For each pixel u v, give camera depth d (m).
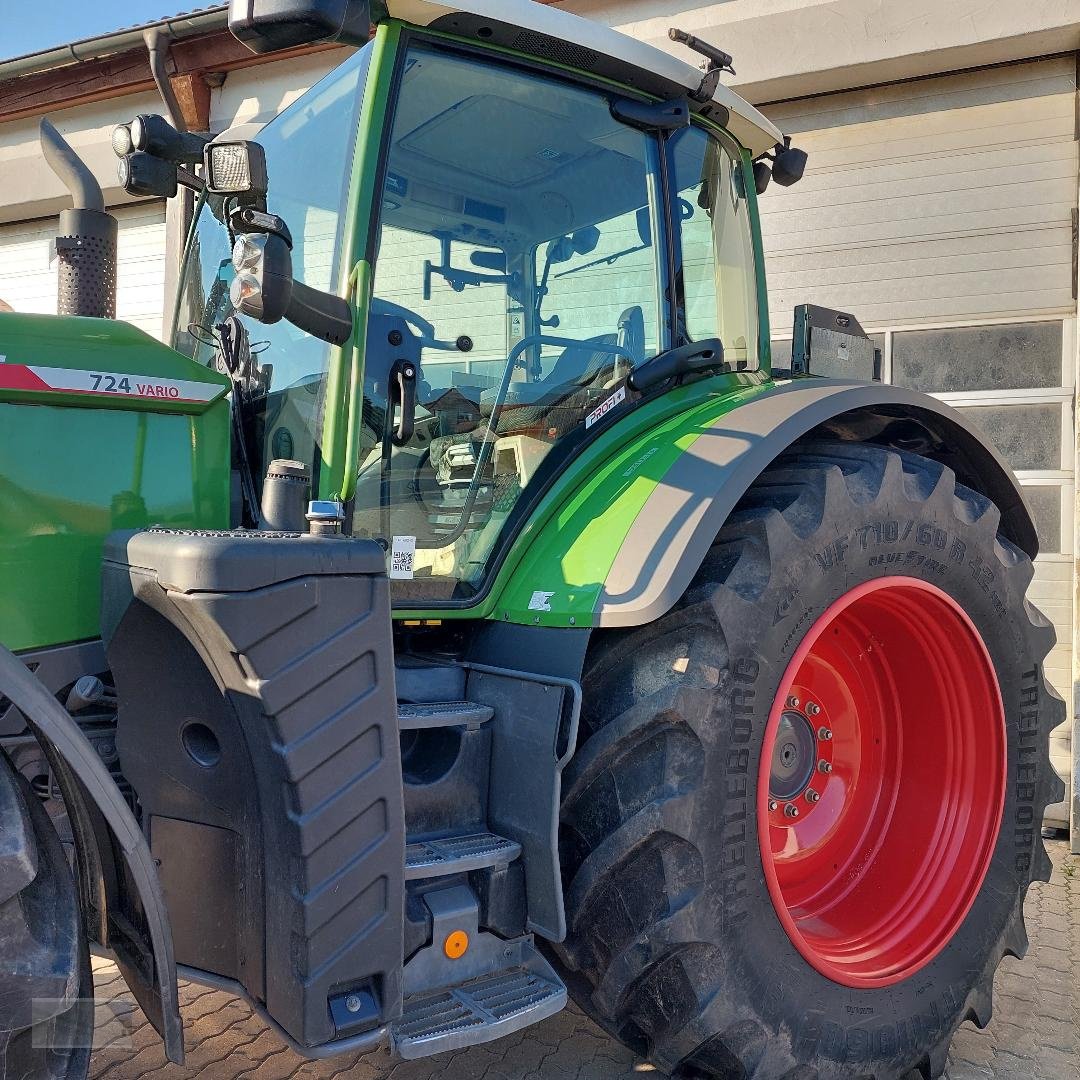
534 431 2.36
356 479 2.00
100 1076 2.22
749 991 2.03
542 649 2.09
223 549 1.59
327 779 1.66
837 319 3.14
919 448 2.82
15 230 6.92
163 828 1.84
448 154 2.32
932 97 4.50
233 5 1.76
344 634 1.68
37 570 1.83
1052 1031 2.66
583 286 2.49
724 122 2.74
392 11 2.08
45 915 1.50
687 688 1.97
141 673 1.80
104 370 1.92
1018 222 4.36
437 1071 2.34
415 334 2.25
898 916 2.50
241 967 1.78
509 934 1.98
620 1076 2.34
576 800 2.06
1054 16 4.02
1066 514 4.33
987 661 2.56
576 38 2.28
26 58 5.97
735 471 2.12
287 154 2.34
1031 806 2.70
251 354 2.25
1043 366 4.35
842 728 2.64
